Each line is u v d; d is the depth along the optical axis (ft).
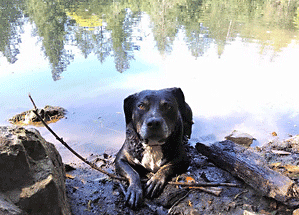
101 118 4.03
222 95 4.85
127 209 2.38
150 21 11.72
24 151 1.72
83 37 8.65
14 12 12.07
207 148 3.14
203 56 7.04
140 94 2.85
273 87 5.26
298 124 3.99
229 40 8.61
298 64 6.54
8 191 1.63
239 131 3.73
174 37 8.98
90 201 2.42
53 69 5.83
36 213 1.68
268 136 3.67
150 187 2.61
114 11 13.66
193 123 3.96
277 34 9.50
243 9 15.24
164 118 2.58
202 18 12.55
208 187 2.62
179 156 2.89
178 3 16.80
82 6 14.51
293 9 15.39
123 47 7.64
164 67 6.19
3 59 6.32
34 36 8.50
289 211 2.26
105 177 2.80
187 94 4.83
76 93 4.80
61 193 1.98
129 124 3.00
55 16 11.68
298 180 2.70
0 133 1.80
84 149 3.32
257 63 6.57
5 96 4.59
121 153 2.98
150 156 2.81
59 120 3.97
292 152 3.29
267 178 2.49
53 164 2.13
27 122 3.90
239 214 2.26
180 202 2.45
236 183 2.71
